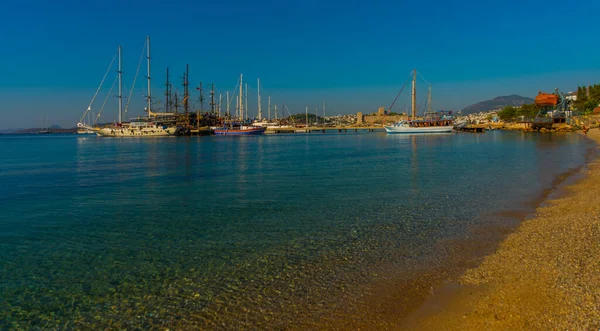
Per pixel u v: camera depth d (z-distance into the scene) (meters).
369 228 16.83
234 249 14.56
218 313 9.73
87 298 10.83
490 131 173.25
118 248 15.07
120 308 10.20
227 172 39.28
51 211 21.89
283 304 10.05
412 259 12.87
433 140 106.94
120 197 26.02
